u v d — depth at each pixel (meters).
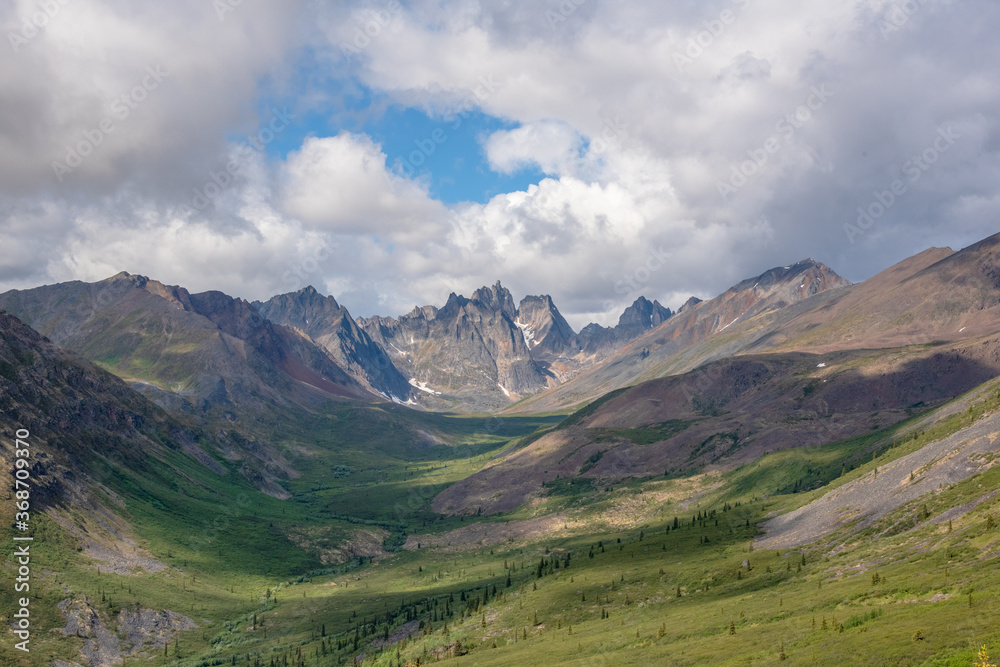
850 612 104.88
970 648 72.81
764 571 167.88
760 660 92.38
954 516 149.50
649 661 110.38
